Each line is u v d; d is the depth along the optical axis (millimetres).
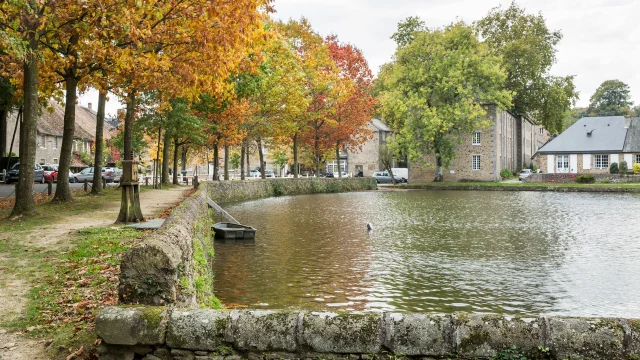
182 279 6402
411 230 23328
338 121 58625
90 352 5234
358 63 59219
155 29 16609
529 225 25250
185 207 11766
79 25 15859
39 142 58531
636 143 65750
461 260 16109
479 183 62781
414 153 61312
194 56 17266
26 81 15969
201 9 16062
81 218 16000
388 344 4555
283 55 43094
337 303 11172
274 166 94750
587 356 4273
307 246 18656
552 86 71125
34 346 5504
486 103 66000
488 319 4496
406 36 73625
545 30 73125
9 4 13039
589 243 19594
